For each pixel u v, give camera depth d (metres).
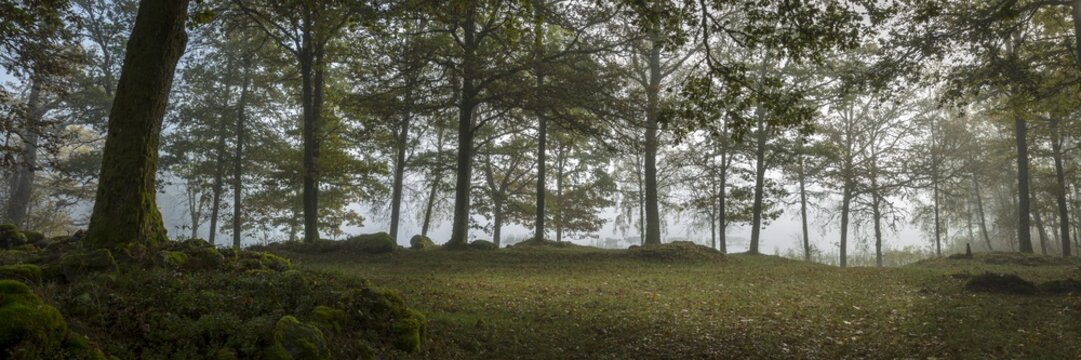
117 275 7.20
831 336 9.95
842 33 11.11
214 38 30.78
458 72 21.75
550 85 22.38
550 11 22.08
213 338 5.95
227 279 7.77
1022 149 29.64
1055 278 16.45
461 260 21.09
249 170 33.19
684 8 11.55
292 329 6.26
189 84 32.41
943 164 36.16
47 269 7.11
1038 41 18.44
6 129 16.08
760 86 11.54
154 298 6.58
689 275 18.56
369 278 15.10
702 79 11.56
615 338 9.67
